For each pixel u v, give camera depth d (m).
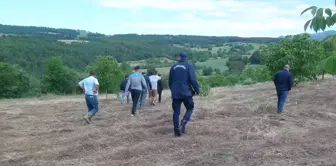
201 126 8.88
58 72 43.56
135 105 11.72
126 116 11.73
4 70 40.03
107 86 22.05
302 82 21.80
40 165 6.14
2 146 7.58
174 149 6.92
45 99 28.12
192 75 8.14
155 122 9.91
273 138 7.48
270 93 17.53
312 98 14.52
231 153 6.40
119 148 7.06
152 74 15.49
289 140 7.32
